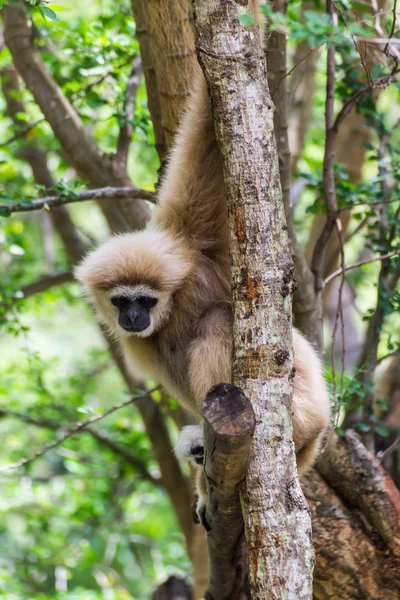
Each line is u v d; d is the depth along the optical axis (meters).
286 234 5.77
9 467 10.15
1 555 16.84
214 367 7.57
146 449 15.43
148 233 8.27
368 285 16.80
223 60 5.71
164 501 18.50
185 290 8.05
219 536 7.30
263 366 5.62
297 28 5.88
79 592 15.26
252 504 5.56
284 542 5.45
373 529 8.69
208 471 5.91
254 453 5.58
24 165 16.44
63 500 16.94
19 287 14.27
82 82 12.30
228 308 7.84
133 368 9.09
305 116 15.34
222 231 7.95
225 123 5.73
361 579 8.47
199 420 8.67
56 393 17.98
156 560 17.00
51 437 16.33
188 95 8.78
